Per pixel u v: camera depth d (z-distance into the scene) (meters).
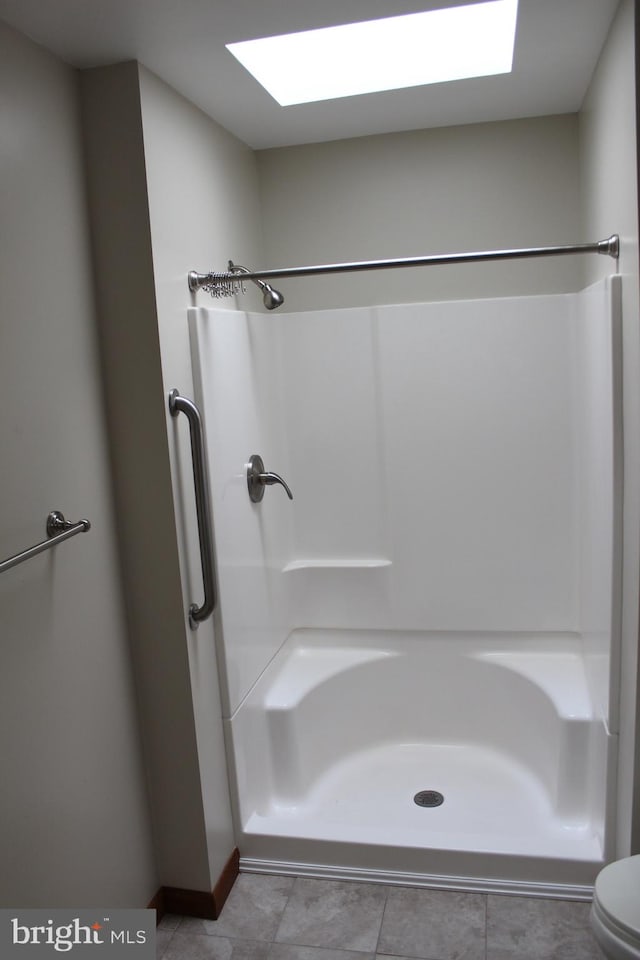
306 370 2.82
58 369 1.79
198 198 2.26
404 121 2.63
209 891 2.19
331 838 2.30
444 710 2.87
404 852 2.25
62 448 1.80
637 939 1.48
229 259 2.51
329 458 2.86
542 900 2.17
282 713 2.57
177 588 2.04
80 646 1.86
